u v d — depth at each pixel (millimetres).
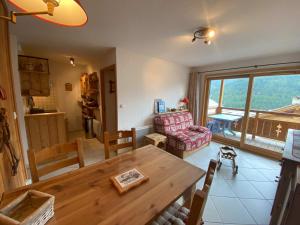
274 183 2363
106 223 765
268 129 4113
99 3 1462
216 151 3562
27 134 2656
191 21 1813
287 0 1373
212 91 4836
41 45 2754
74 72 4883
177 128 3838
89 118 4488
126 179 1111
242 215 1749
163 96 4016
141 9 1570
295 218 1049
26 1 770
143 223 771
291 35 2162
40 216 705
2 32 1573
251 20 1762
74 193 979
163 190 1021
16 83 2330
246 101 3721
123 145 1744
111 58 3072
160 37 2336
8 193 953
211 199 1991
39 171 1153
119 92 3062
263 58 3340
